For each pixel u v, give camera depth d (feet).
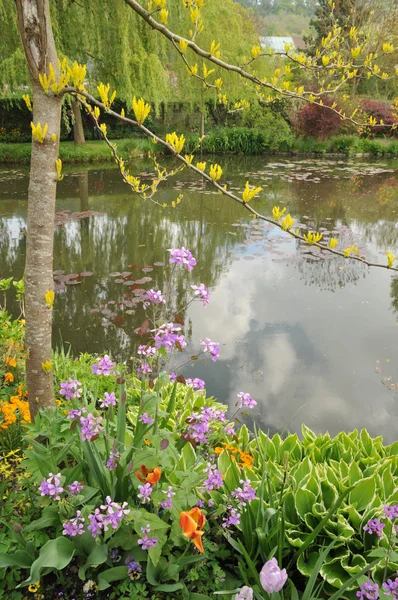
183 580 6.15
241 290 19.97
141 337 15.55
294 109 60.49
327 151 60.64
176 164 51.42
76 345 14.99
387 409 12.16
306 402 12.39
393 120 58.44
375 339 15.81
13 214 30.68
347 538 6.79
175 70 51.52
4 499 7.15
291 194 38.27
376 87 68.95
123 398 6.71
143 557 6.12
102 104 5.59
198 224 29.71
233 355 14.71
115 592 6.03
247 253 24.75
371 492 7.43
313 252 24.95
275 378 13.46
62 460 7.03
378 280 21.30
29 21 6.26
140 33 42.24
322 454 8.90
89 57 43.42
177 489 6.34
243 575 5.97
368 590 5.85
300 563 6.66
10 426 8.59
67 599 6.05
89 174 43.80
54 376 10.96
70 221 29.37
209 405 10.94
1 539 6.48
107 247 24.90
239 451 8.47
